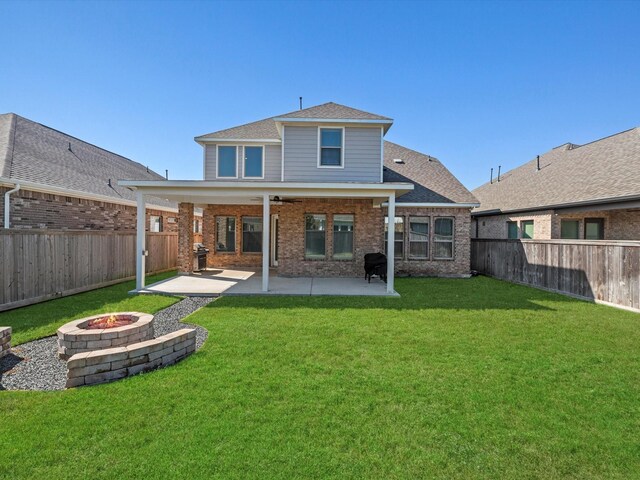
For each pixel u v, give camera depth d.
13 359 4.95
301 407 3.50
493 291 10.84
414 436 3.06
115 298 9.30
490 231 19.22
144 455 2.74
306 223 13.80
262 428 3.12
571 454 2.86
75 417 3.26
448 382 4.14
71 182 13.21
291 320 6.97
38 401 3.56
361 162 12.95
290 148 12.95
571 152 17.52
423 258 14.94
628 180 11.70
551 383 4.15
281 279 12.94
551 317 7.39
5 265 7.70
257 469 2.61
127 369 4.20
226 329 6.29
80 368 3.94
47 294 8.91
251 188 10.18
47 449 2.80
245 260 16.38
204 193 10.27
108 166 17.92
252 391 3.82
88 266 10.46
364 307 8.27
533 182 17.39
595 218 13.98
